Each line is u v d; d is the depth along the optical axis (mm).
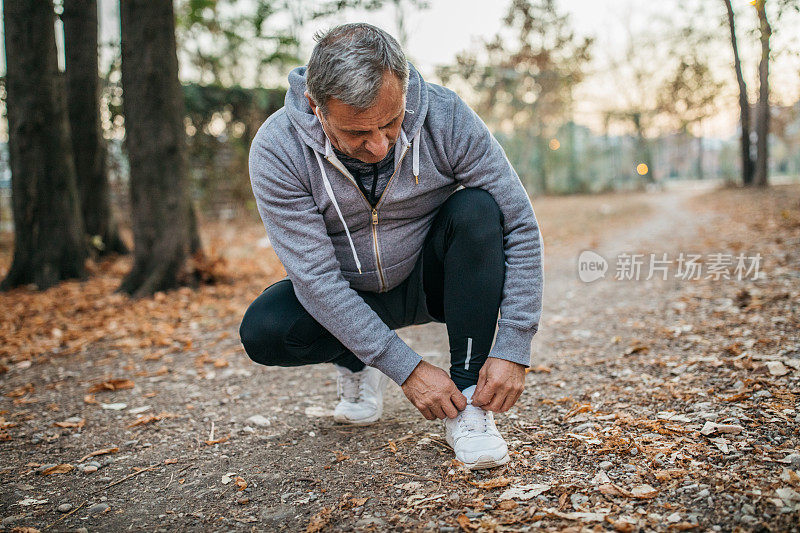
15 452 2107
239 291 5512
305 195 1627
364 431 2070
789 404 1904
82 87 7953
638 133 31422
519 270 1605
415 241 1743
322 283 1572
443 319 1945
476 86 19531
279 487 1703
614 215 13656
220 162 14250
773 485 1396
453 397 1608
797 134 22250
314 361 1830
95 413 2512
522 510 1421
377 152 1383
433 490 1577
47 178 6492
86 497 1726
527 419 2059
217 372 3074
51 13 6430
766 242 5770
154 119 5496
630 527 1301
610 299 4234
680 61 19234
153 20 5387
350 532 1414
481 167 1621
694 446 1676
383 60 1264
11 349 3742
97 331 4152
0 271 7598
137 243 5621
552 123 28312
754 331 2824
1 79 7535
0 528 1544
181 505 1642
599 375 2525
